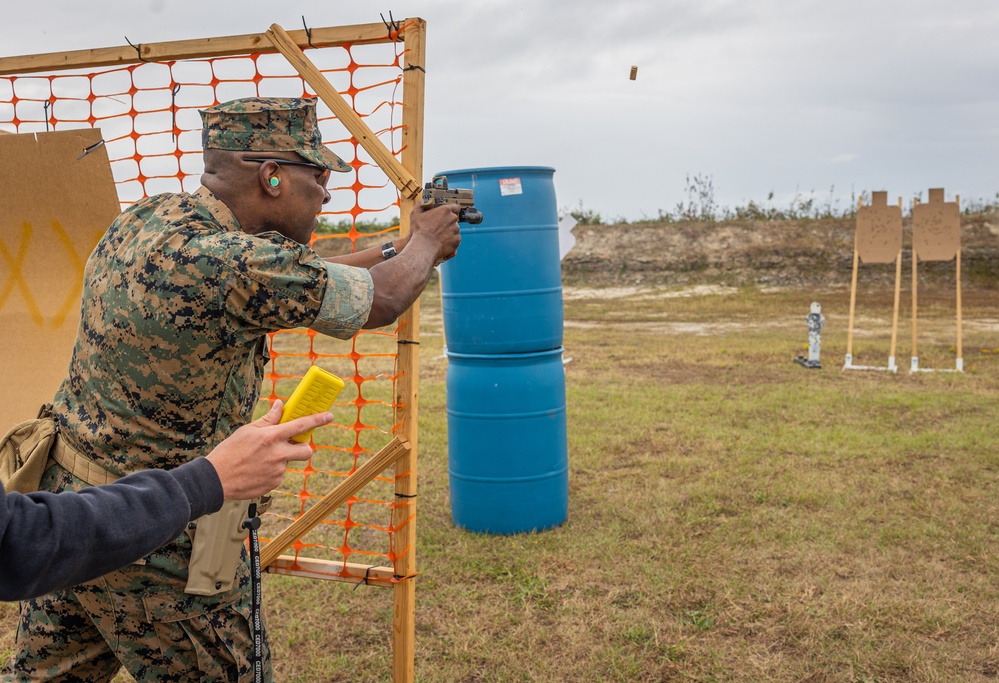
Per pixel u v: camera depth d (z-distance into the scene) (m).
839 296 20.09
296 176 1.96
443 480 5.90
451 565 4.30
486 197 4.63
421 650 3.42
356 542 4.69
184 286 1.71
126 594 1.86
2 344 2.71
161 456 1.84
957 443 6.59
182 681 1.96
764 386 9.34
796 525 4.78
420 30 2.52
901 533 4.61
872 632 3.48
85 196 2.58
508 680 3.18
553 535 4.71
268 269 1.71
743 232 23.97
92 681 2.10
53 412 1.94
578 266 23.59
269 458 1.26
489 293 4.67
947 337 13.88
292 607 3.79
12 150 2.56
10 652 3.33
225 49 2.64
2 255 2.67
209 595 1.89
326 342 14.11
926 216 10.77
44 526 1.02
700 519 4.88
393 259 2.04
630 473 5.94
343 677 3.23
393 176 2.51
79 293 2.64
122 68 2.82
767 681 3.15
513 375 4.71
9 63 2.86
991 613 3.66
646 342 13.52
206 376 1.79
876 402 8.32
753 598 3.84
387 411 8.09
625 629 3.53
